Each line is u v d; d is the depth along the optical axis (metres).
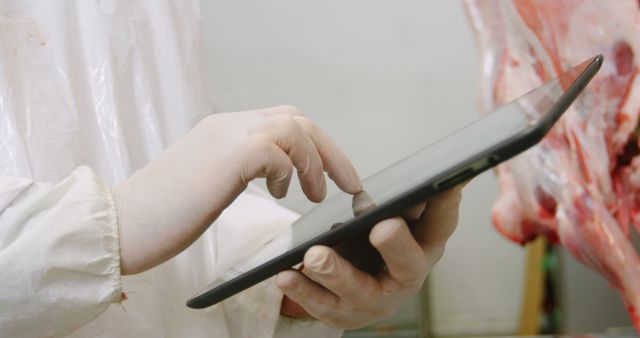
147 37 0.82
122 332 0.67
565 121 0.87
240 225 0.79
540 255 1.70
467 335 1.90
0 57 0.71
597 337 1.45
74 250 0.56
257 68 1.82
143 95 0.79
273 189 0.58
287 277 0.55
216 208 0.57
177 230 0.57
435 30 1.79
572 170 0.86
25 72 0.73
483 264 1.89
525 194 0.91
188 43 0.84
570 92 0.43
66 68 0.75
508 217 1.02
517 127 0.39
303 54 1.81
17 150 0.68
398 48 1.80
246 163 0.55
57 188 0.58
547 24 0.87
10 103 0.70
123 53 0.79
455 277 1.90
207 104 0.85
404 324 1.79
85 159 0.73
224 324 0.74
